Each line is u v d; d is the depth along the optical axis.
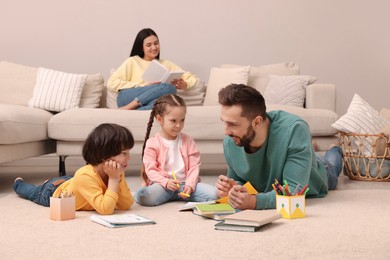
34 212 2.61
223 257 1.75
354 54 5.33
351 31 5.33
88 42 5.26
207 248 1.86
